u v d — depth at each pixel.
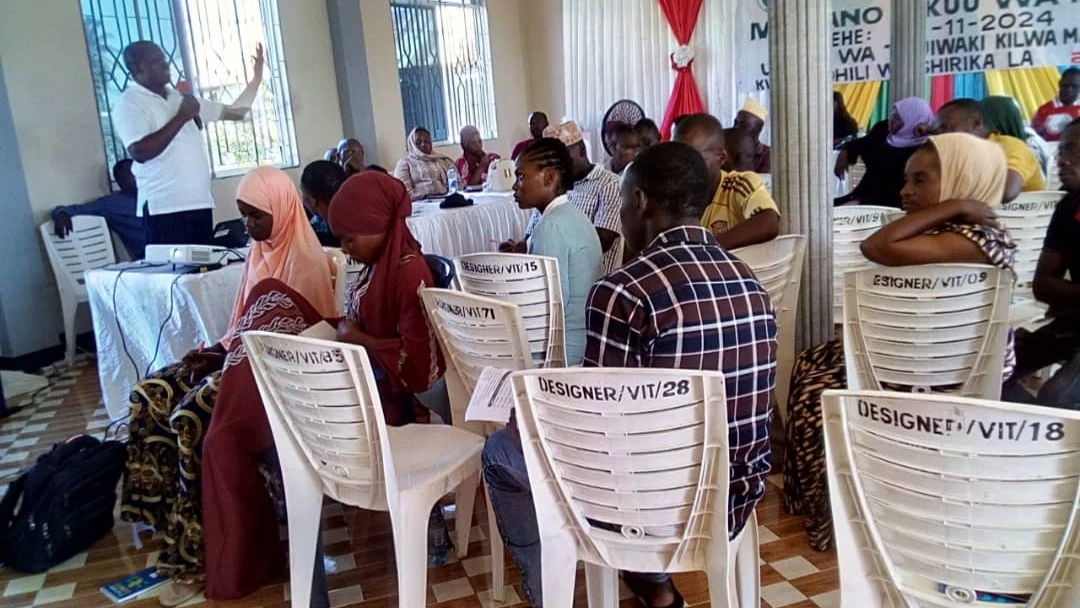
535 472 1.55
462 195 5.35
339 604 2.25
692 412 1.40
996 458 1.12
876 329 2.22
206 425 2.33
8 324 4.79
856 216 3.16
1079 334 2.50
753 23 6.59
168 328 3.41
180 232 4.35
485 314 2.02
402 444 2.09
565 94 8.02
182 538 2.35
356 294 2.34
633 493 1.49
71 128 5.10
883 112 5.70
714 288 1.49
